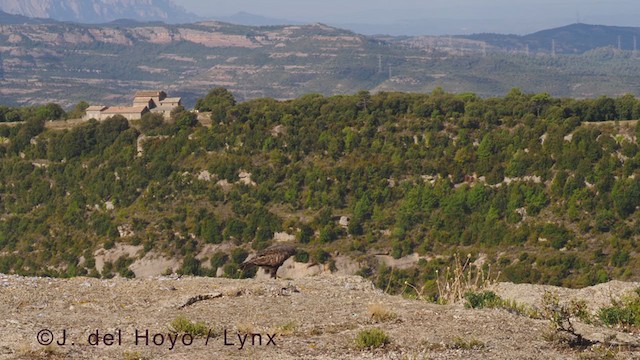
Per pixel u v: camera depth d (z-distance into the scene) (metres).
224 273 110.06
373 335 18.92
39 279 24.91
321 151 125.31
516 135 118.25
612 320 22.41
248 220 115.69
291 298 23.14
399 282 102.19
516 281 94.94
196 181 123.06
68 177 126.75
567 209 103.75
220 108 134.25
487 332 20.08
